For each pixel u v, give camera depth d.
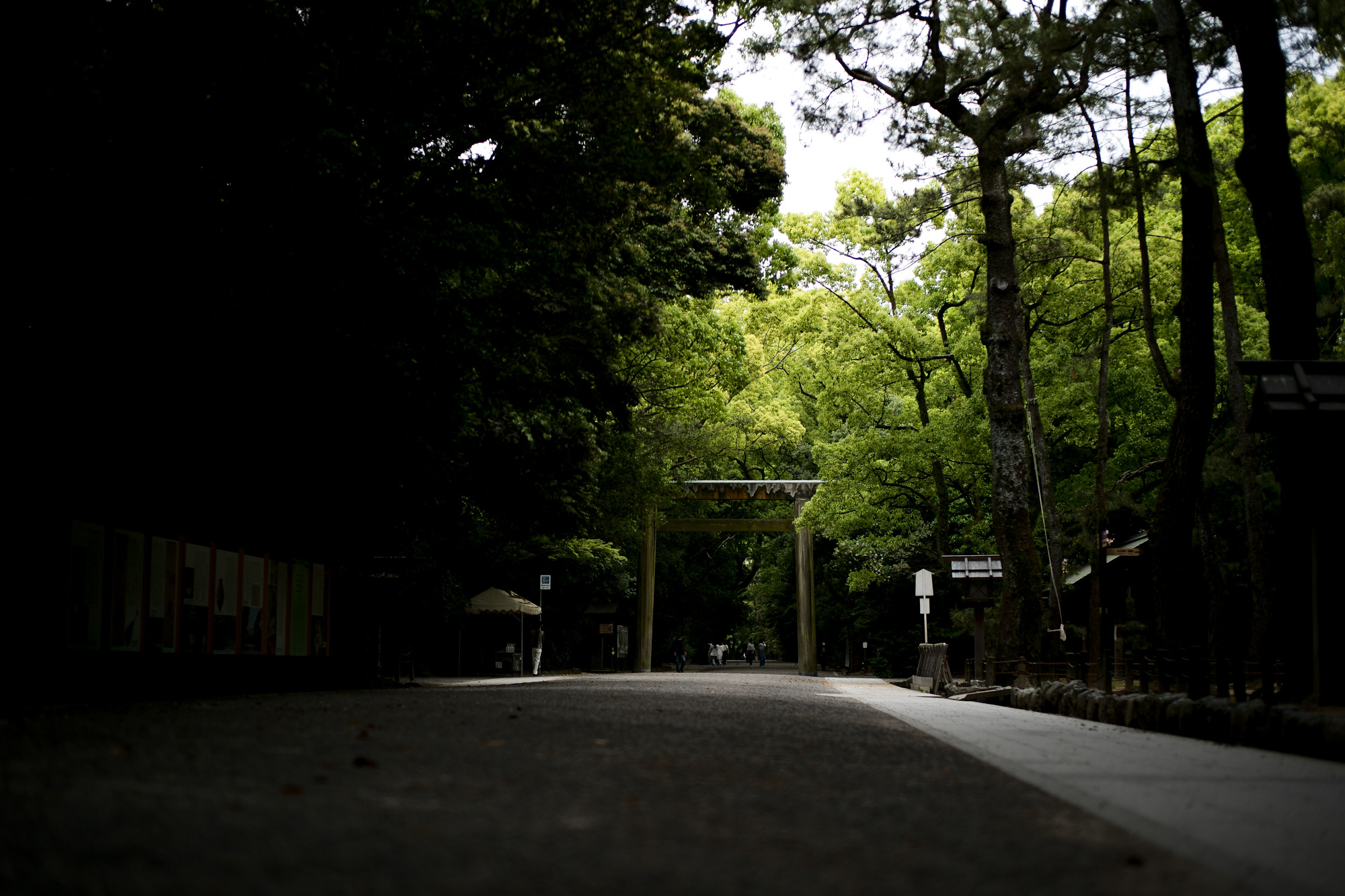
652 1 16.81
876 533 44.72
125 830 4.57
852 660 55.62
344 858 4.17
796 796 6.11
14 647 13.59
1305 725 9.95
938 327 42.31
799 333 43.91
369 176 16.61
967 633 40.06
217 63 14.38
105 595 15.14
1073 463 38.25
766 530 53.66
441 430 20.19
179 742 7.91
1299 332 15.28
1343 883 4.38
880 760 8.30
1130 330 32.50
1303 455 11.43
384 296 16.55
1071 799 6.39
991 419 25.05
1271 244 15.49
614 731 9.71
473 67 16.50
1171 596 19.14
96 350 14.45
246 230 14.96
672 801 5.74
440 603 36.75
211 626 18.03
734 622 76.44
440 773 6.48
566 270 20.23
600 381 24.73
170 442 16.98
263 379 17.22
